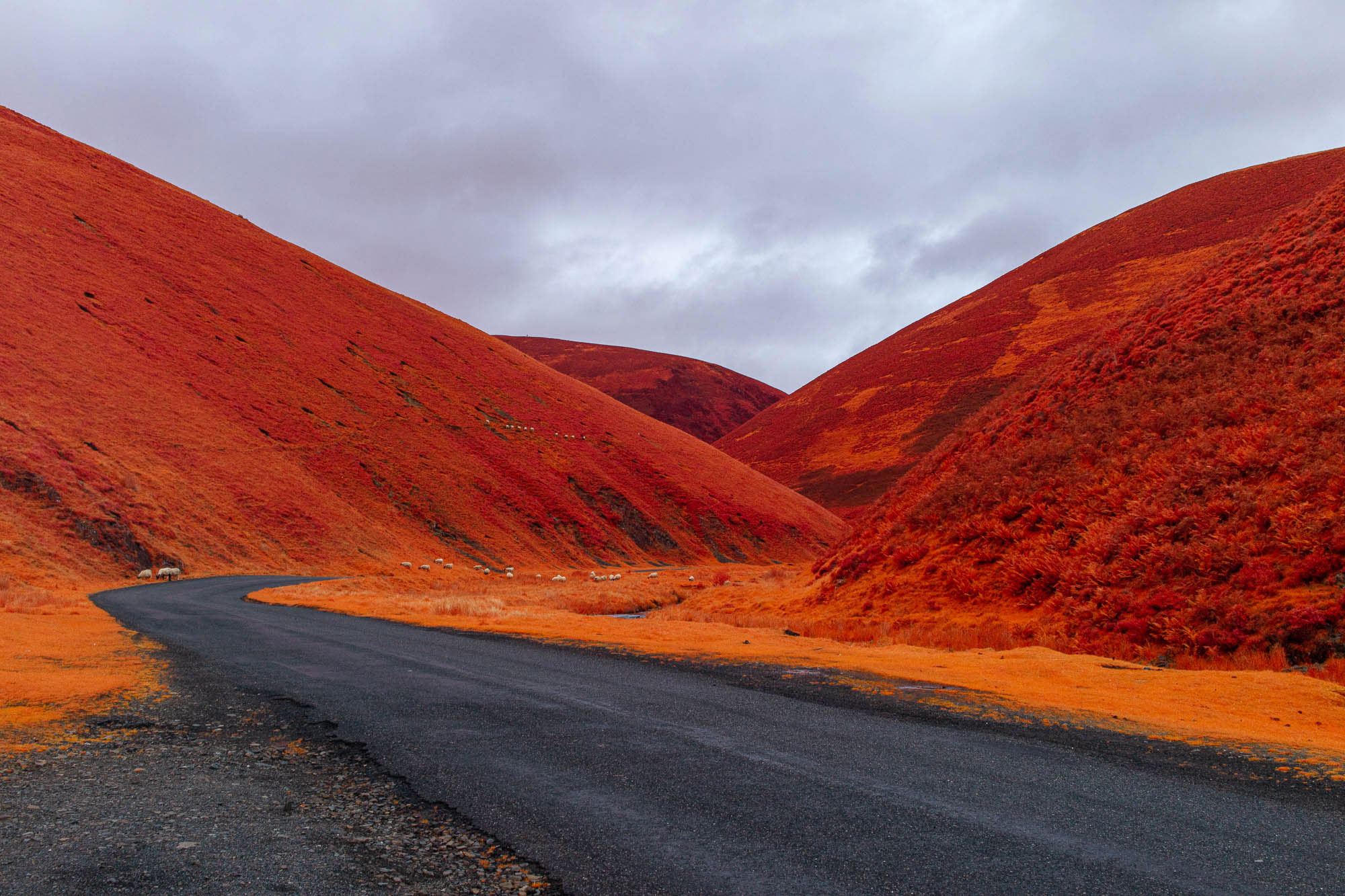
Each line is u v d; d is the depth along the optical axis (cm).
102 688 826
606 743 620
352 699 796
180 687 851
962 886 347
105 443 4369
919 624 1984
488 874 365
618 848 397
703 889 343
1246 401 1928
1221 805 474
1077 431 2327
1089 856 388
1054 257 15725
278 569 4462
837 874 362
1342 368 1808
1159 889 346
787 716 731
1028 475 2311
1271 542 1505
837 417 14025
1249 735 686
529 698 809
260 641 1301
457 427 8075
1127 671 1036
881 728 684
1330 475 1533
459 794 490
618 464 9394
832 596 2492
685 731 665
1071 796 490
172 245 7381
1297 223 2647
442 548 6150
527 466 8250
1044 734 670
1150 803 477
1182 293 2798
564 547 7356
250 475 5212
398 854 389
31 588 2409
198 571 3912
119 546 3588
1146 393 2262
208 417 5484
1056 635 1647
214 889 338
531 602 3381
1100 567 1739
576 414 10125
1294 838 418
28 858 369
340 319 8525
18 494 3447
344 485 6044
